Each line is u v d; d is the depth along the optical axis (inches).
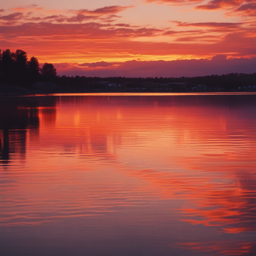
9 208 283.4
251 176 392.2
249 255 205.2
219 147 594.9
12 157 510.6
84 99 3026.6
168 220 256.2
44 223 251.6
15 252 209.8
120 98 3280.0
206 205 290.0
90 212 273.4
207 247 214.2
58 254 207.0
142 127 903.7
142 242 220.8
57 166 448.8
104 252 208.8
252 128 874.8
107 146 609.9
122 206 287.7
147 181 370.3
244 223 250.7
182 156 515.5
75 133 788.0
